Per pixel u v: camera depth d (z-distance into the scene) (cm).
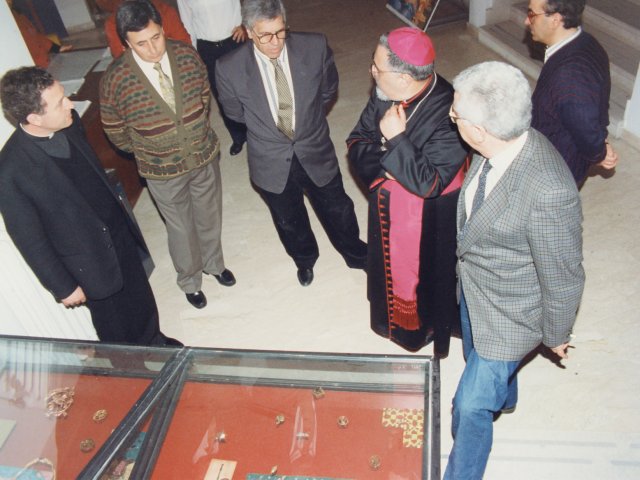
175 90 260
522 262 186
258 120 274
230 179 441
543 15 232
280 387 208
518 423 259
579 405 262
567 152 246
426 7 599
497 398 209
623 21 464
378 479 181
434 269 243
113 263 253
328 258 359
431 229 232
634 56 447
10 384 218
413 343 276
